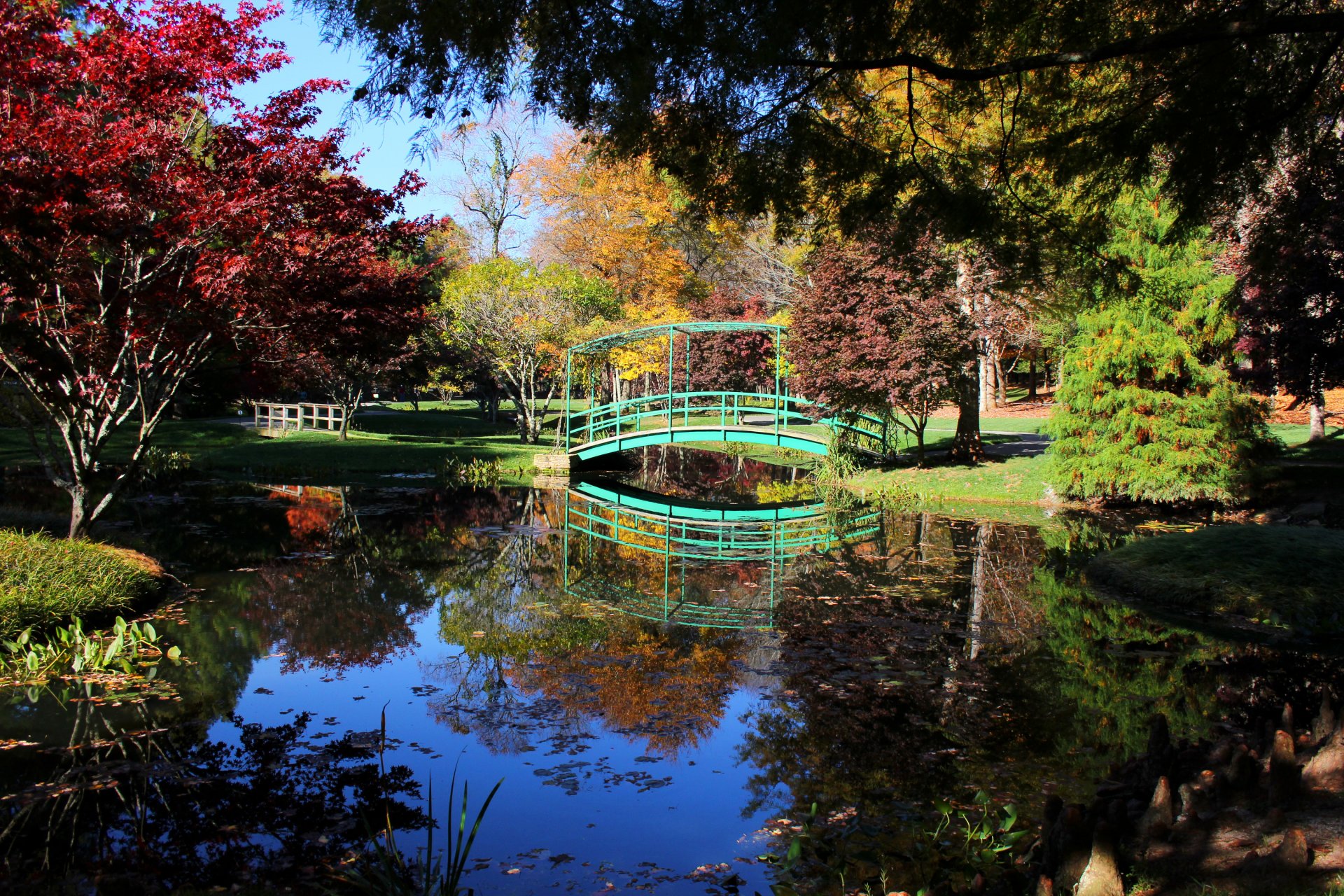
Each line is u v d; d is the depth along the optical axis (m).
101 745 5.67
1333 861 3.03
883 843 4.39
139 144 7.78
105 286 9.03
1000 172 6.66
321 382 30.06
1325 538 10.06
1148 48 4.53
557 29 4.98
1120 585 10.55
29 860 4.17
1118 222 15.45
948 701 6.67
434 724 6.16
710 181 6.36
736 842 4.46
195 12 8.55
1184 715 6.32
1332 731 4.48
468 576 11.52
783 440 22.50
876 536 14.98
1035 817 4.64
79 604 8.03
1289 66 5.86
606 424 24.16
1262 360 15.44
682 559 13.11
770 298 31.98
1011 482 19.05
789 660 7.79
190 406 33.97
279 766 5.39
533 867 4.20
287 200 8.88
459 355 33.81
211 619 8.86
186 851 4.29
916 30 5.61
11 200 7.11
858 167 6.32
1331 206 9.98
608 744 5.84
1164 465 15.66
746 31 5.05
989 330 20.48
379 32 4.59
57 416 9.35
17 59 7.32
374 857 4.26
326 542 13.48
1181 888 3.05
